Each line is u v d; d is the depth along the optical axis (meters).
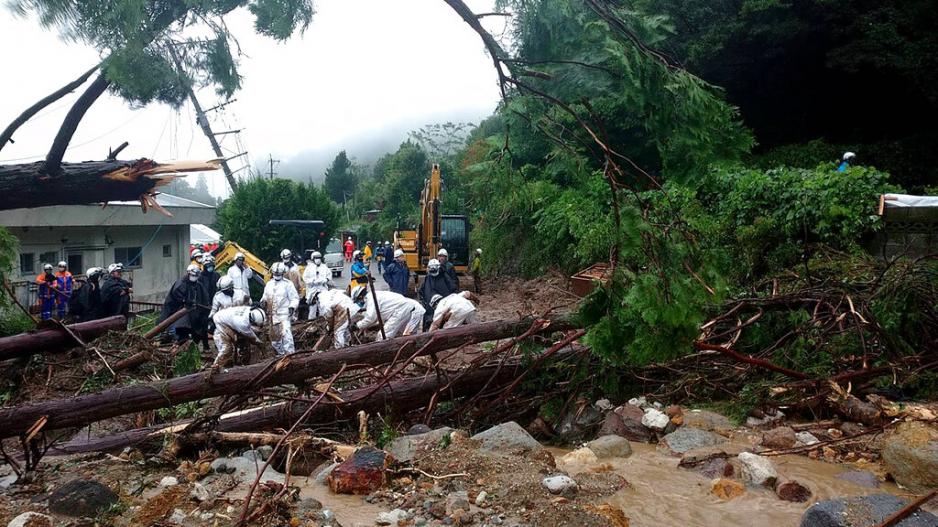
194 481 4.96
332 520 4.13
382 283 26.27
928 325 7.35
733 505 4.53
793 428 5.99
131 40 3.74
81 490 4.34
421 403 7.02
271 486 4.61
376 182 82.50
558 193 17.95
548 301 16.34
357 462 4.84
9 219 16.91
